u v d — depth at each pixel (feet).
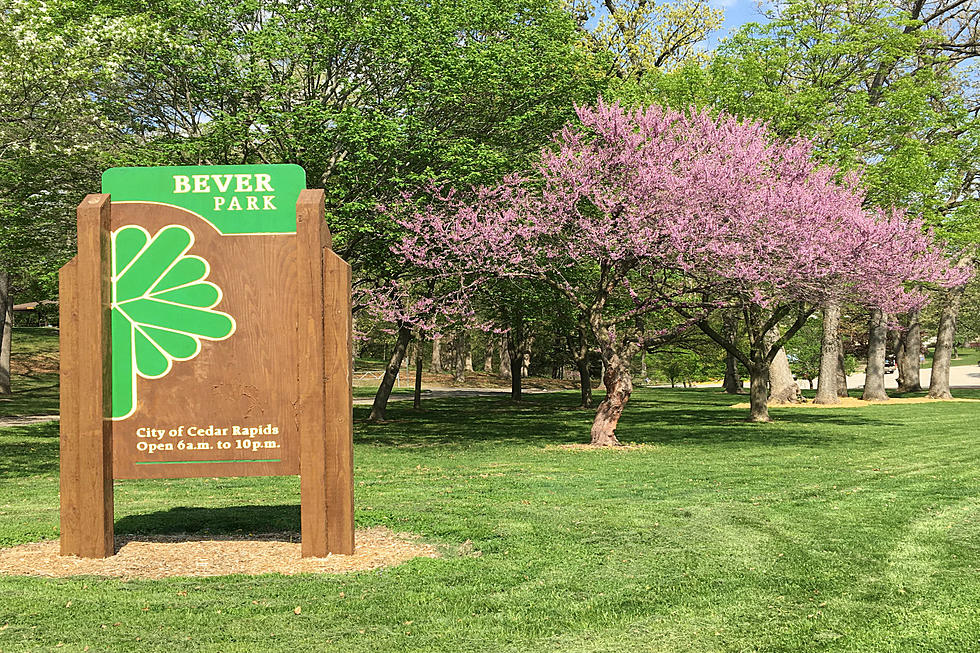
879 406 104.68
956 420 79.56
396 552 24.09
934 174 93.56
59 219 68.49
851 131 87.04
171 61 61.00
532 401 123.54
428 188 61.11
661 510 30.96
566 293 59.62
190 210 24.08
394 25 64.59
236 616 18.04
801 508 31.24
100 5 60.64
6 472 45.98
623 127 54.60
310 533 23.44
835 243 53.11
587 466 46.39
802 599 19.33
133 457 23.86
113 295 23.91
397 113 67.36
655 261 54.54
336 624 17.57
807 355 159.84
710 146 56.80
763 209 50.90
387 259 69.82
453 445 61.52
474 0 69.46
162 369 23.94
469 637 16.79
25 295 168.76
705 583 20.70
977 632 16.93
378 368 196.03
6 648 16.07
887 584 20.56
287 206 24.12
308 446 23.44
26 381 135.95
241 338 23.94
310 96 66.44
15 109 50.80
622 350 59.06
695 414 94.84
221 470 23.86
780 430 71.46
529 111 67.10
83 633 16.93
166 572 21.84
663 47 119.96
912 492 35.19
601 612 18.39
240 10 64.23
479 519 29.22
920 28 116.47
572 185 55.06
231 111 66.28
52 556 23.63
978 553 23.79
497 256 55.72
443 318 68.03
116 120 65.57
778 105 86.07
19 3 46.73
